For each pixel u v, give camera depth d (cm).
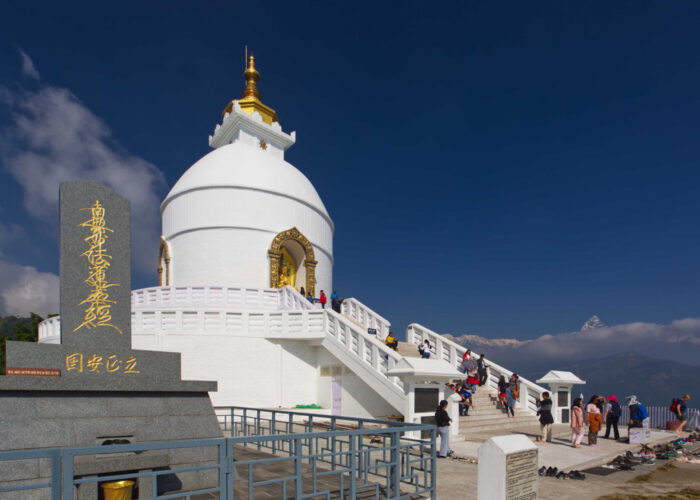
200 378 2172
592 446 1539
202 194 3111
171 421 926
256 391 2233
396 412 1919
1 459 462
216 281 2988
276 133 3875
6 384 754
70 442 800
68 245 934
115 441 848
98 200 980
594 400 1655
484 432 1719
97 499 744
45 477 766
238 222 3047
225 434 1609
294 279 3331
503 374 2192
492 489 686
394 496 809
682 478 1163
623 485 1081
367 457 751
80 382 827
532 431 1778
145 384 898
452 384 1908
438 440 1486
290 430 1233
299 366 2339
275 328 2314
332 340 2167
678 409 2016
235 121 3712
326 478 1005
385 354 1903
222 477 582
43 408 792
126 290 988
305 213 3316
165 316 2214
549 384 2114
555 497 970
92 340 926
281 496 829
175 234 3188
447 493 948
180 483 893
